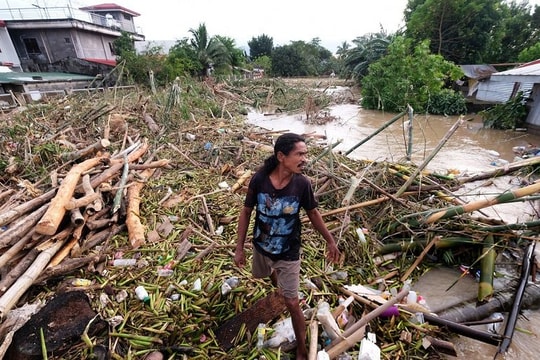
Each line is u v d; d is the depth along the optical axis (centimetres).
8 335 203
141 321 242
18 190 447
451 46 2170
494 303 278
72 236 321
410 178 399
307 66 4644
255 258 221
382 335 245
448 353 234
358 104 1902
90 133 777
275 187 189
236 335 236
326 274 307
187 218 407
